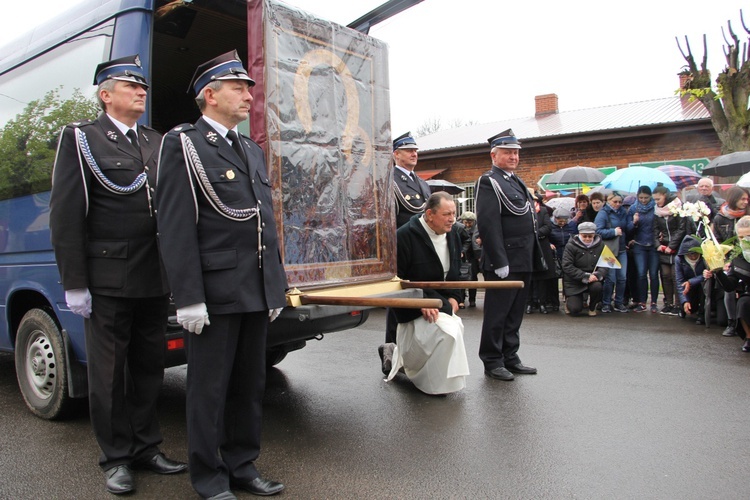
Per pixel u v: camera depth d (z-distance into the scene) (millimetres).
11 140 4523
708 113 13234
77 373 3910
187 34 4754
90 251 3072
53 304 3996
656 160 13469
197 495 2979
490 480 3057
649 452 3369
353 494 2932
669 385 4668
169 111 6195
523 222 5016
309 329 4109
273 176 3516
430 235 4742
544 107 18109
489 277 5020
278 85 3572
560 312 8570
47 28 4574
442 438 3654
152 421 3303
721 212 7117
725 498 2834
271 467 3271
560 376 4988
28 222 4211
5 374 5621
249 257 2822
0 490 3043
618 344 6238
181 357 3842
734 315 6500
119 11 3922
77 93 4109
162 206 2725
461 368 4426
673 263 8016
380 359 5789
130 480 3031
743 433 3633
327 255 3855
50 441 3723
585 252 8203
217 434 2820
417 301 3195
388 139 4395
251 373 2984
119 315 3090
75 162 2996
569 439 3584
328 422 3998
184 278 2664
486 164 15547
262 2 3504
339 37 4031
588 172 11477
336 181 3951
